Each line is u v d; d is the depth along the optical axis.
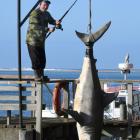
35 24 14.42
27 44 14.55
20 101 14.45
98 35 13.15
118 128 16.52
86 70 13.56
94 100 13.54
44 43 14.59
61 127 16.00
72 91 15.64
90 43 13.27
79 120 13.52
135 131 16.44
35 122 15.55
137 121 16.70
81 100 13.57
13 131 14.34
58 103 15.00
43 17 14.51
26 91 14.84
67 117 16.41
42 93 14.57
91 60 13.53
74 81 15.28
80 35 13.24
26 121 15.92
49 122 15.81
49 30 14.62
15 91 15.13
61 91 15.49
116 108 19.27
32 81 14.59
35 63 14.48
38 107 14.51
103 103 13.64
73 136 16.34
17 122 15.68
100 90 13.68
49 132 15.41
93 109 13.54
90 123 13.52
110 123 16.47
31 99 14.66
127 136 16.38
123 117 17.00
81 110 13.56
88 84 13.54
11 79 15.84
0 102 15.16
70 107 15.47
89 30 13.15
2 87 14.90
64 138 16.05
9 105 14.89
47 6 14.52
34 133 14.44
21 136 14.02
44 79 14.56
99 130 13.66
